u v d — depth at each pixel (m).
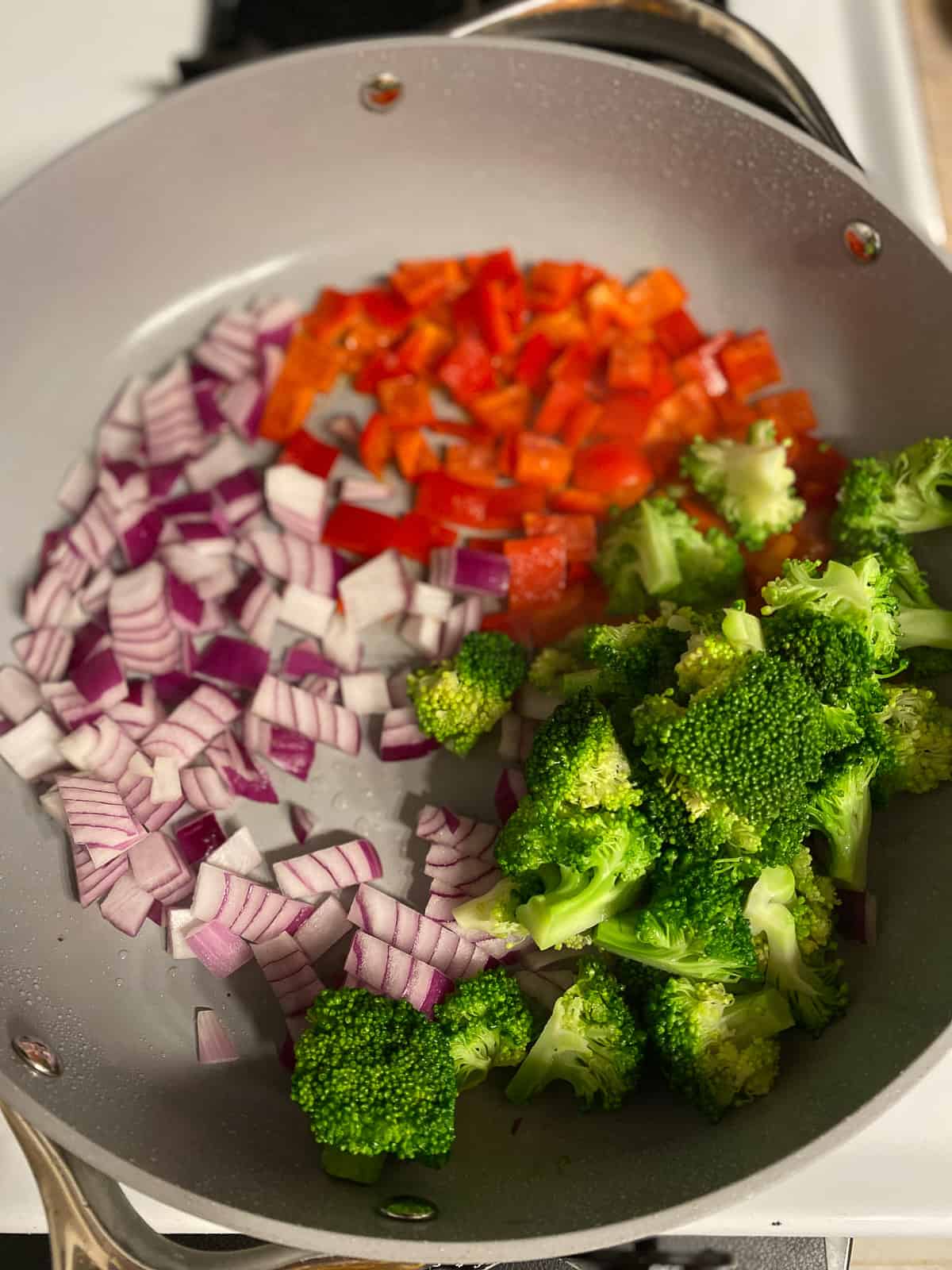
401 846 0.38
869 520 0.37
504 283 0.42
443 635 0.40
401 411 0.41
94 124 0.42
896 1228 0.33
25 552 0.40
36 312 0.40
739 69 0.39
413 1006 0.34
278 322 0.43
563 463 0.41
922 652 0.36
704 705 0.31
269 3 0.43
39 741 0.38
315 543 0.41
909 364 0.39
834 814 0.33
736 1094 0.32
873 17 0.44
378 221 0.43
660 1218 0.28
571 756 0.32
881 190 0.39
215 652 0.39
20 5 0.43
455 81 0.39
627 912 0.33
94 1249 0.30
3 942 0.36
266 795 0.38
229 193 0.41
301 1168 0.33
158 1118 0.34
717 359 0.42
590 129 0.40
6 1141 0.33
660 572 0.38
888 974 0.34
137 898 0.37
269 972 0.36
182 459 0.41
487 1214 0.31
